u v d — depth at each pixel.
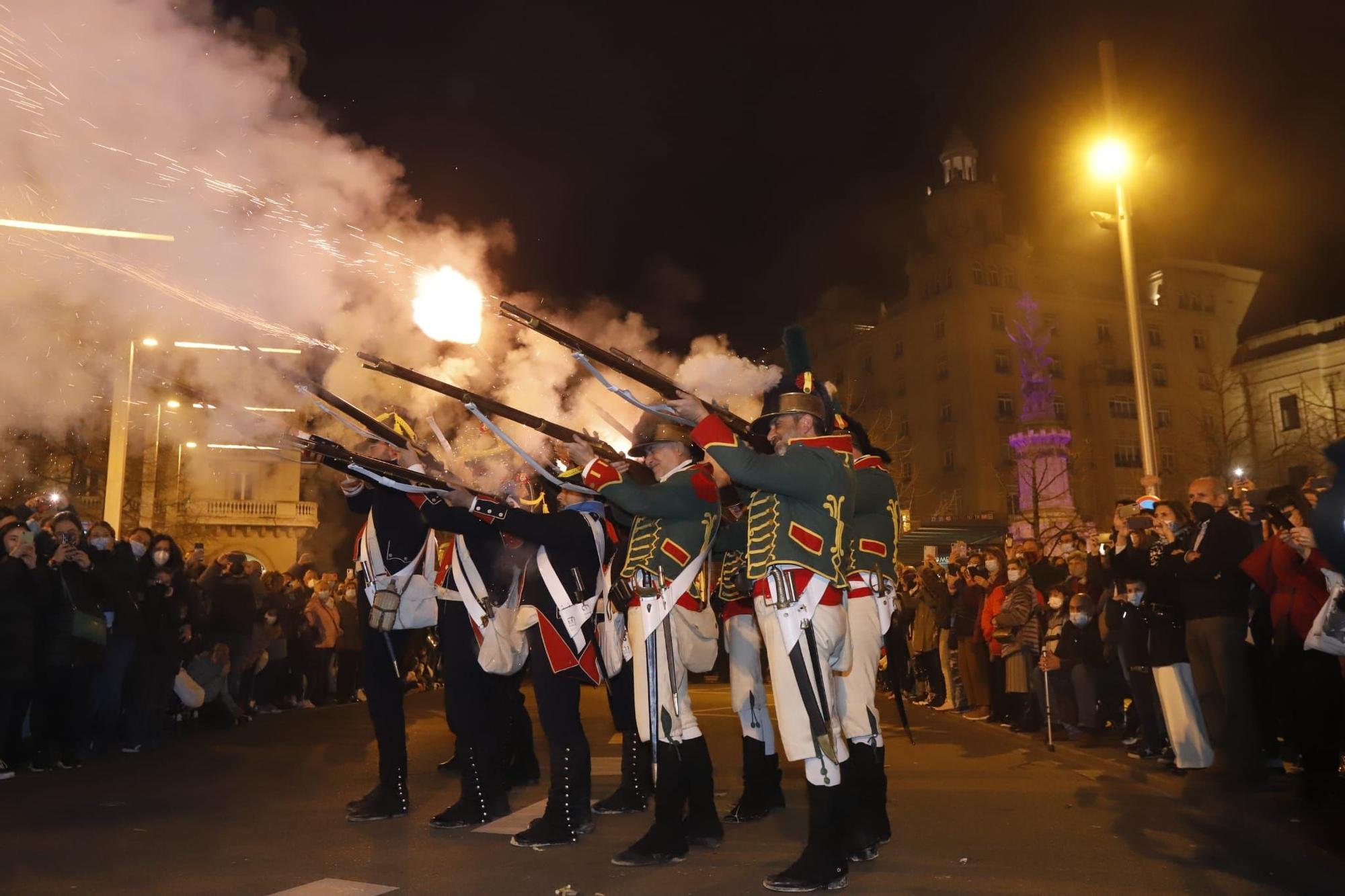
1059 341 44.47
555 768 4.82
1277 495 6.12
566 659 4.87
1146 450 12.97
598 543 5.09
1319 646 5.02
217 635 10.22
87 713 8.00
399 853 4.58
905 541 27.58
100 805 5.80
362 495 5.49
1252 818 5.22
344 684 13.23
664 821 4.43
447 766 6.95
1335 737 5.68
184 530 19.66
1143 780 6.51
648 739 4.53
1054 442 33.97
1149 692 7.15
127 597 8.10
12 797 6.11
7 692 6.88
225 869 4.32
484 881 4.11
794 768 7.21
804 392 4.45
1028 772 6.92
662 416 4.32
